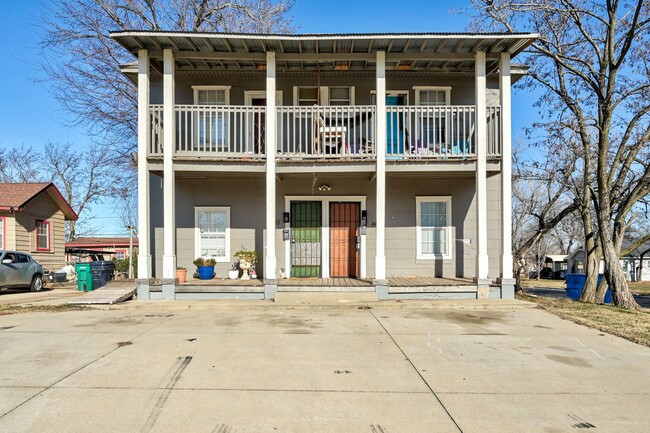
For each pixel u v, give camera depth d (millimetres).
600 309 9914
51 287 18375
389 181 12203
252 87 12336
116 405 4238
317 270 12180
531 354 6039
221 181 12078
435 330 7406
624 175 12172
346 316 8562
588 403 4363
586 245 13438
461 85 12406
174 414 4047
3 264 14430
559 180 14070
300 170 10492
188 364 5484
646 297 20141
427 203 12250
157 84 12273
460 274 12109
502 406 4273
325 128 11898
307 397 4469
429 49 10555
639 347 6453
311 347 6293
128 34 9695
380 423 3893
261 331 7262
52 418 3947
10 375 5066
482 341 6711
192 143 10820
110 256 32625
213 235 12086
